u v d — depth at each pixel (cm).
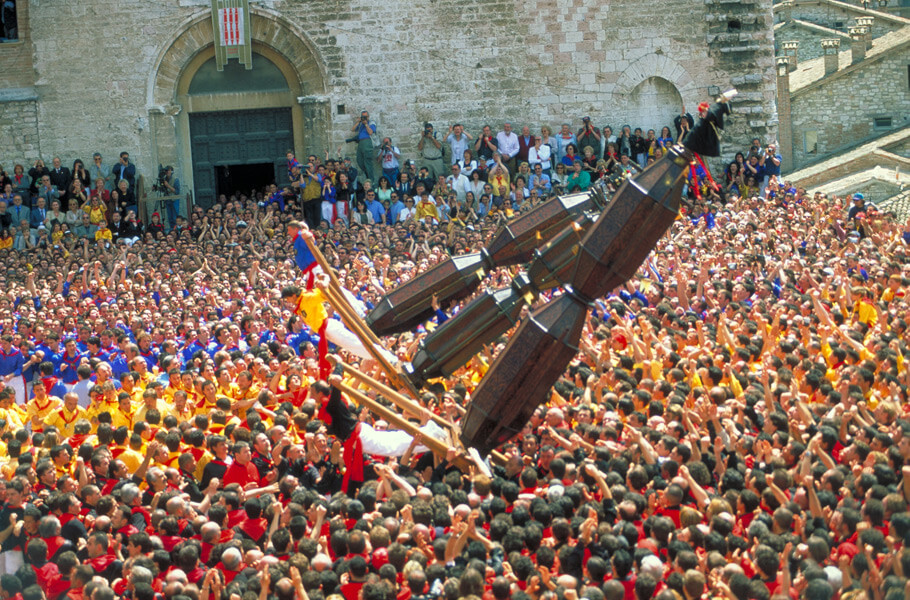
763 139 3419
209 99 3444
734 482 1055
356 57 3412
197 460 1238
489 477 1082
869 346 1484
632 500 972
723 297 1798
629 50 3409
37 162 3200
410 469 1245
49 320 1848
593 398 1382
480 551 927
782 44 5828
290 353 1541
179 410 1394
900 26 5919
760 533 932
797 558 914
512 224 1299
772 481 1009
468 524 923
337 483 1238
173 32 3378
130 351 1634
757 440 1149
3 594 942
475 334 1243
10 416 1409
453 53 3412
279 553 990
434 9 3394
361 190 3177
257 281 2278
